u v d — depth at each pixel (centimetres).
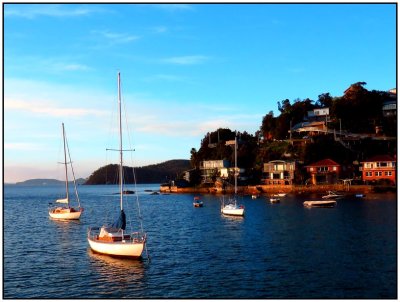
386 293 3291
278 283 3575
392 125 16675
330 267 4022
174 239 5806
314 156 15962
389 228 6219
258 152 18425
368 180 14075
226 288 3478
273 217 8038
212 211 9938
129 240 4594
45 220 8519
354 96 18138
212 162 18512
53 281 3788
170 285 3588
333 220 7281
